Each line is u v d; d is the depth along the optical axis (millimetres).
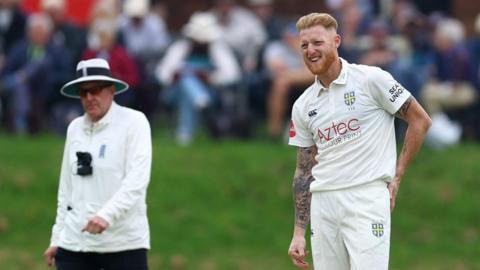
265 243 52438
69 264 30391
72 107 61875
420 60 66875
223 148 59969
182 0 84188
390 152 27344
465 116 65875
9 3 66000
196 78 61125
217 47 61531
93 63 30391
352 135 27094
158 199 54750
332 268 27766
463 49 65688
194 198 55375
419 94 60531
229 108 62438
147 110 60125
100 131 30375
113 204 29156
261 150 59875
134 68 57969
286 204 55375
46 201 54219
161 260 50219
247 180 56875
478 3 81938
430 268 51250
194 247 51625
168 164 57781
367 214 26906
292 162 58469
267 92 63969
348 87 27172
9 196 54219
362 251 26844
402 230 54625
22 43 62438
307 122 27859
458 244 53656
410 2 82562
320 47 26922
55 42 61844
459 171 59250
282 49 62000
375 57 60406
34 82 61312
